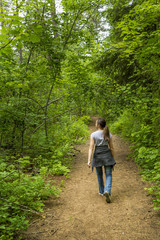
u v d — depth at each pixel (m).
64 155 6.65
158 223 2.53
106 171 3.47
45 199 3.62
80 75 6.26
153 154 4.46
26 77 5.52
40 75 6.04
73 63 6.14
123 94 6.10
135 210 2.96
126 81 7.57
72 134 9.79
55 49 5.67
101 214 2.96
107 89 6.36
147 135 5.82
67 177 4.86
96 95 6.11
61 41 6.20
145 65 5.51
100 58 6.64
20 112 5.15
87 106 6.83
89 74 6.75
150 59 4.84
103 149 3.46
